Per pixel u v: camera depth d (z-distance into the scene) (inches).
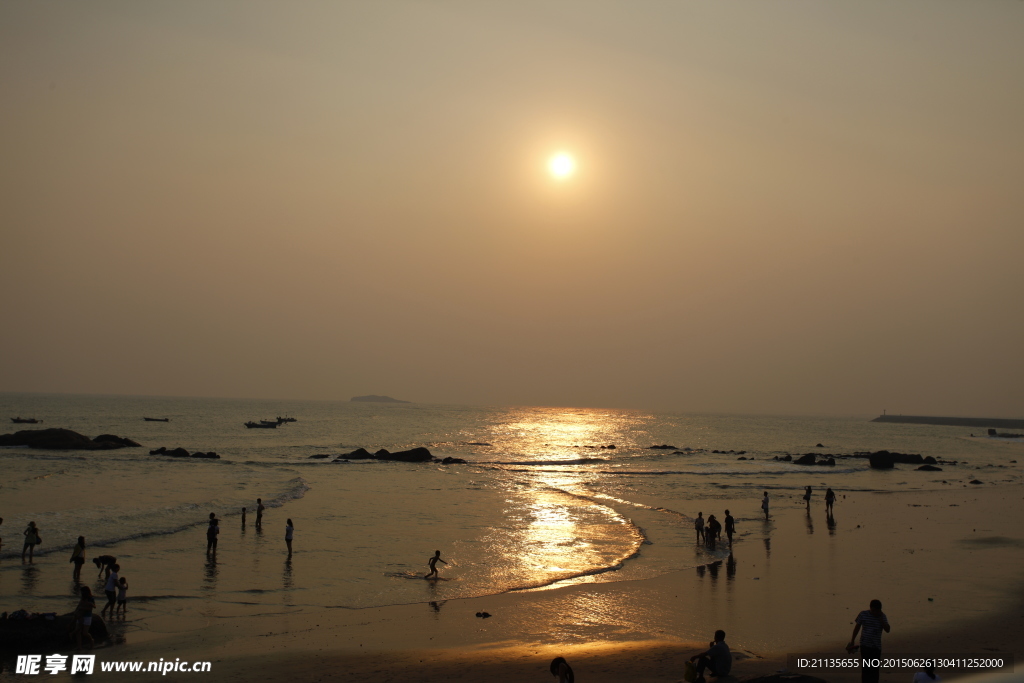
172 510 1451.8
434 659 648.4
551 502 1760.6
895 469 3053.6
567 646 690.8
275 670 617.3
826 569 1037.8
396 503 1697.8
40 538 1068.5
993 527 1428.4
